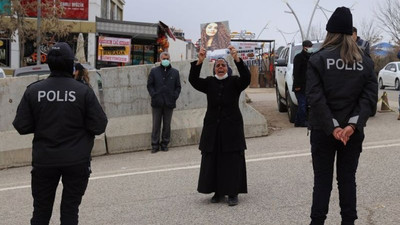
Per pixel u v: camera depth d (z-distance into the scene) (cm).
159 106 959
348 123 407
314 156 427
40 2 2039
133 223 543
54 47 425
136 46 2608
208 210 577
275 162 799
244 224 518
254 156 855
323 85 415
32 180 428
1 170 949
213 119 600
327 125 403
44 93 418
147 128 1020
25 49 2345
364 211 532
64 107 416
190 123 1037
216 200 606
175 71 969
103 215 577
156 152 977
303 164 772
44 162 414
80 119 423
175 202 617
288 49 1356
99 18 2295
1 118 983
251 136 1054
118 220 556
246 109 1055
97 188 710
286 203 581
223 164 591
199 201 617
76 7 2422
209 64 1030
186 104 1050
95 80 1002
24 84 991
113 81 1020
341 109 411
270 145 952
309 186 646
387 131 1009
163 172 790
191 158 896
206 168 602
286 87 1273
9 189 753
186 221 540
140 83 1034
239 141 594
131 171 815
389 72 2839
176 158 905
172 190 676
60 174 426
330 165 423
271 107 1614
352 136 414
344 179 422
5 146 966
